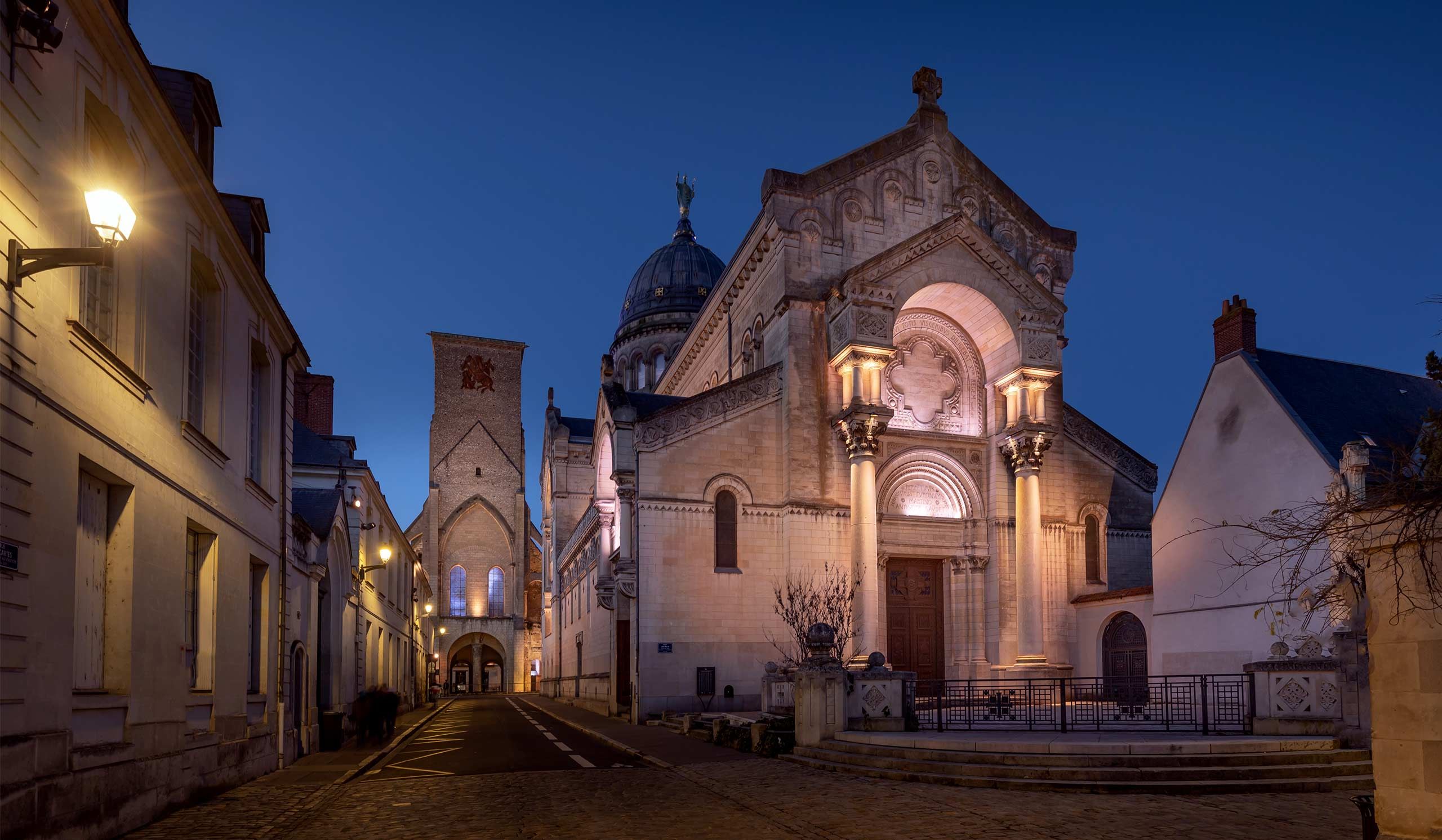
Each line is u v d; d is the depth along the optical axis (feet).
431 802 46.96
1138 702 87.81
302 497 80.28
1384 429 77.97
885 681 64.03
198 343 49.83
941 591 105.60
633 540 98.07
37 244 31.45
